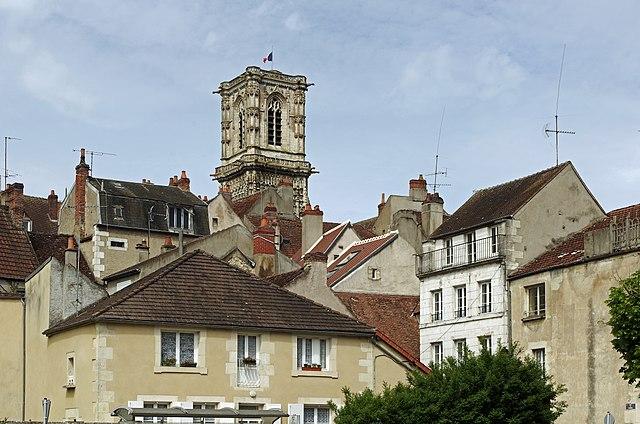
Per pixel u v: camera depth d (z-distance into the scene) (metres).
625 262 54.66
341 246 86.31
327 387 47.56
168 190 82.12
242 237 71.50
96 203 76.81
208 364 45.66
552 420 45.75
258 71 165.62
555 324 58.56
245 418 40.72
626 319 42.75
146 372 44.66
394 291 75.50
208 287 47.56
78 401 45.16
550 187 65.06
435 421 43.88
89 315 45.44
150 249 77.50
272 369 46.75
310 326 47.66
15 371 50.47
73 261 53.25
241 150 167.12
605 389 54.81
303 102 168.25
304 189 165.75
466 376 45.12
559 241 64.50
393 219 85.88
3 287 57.25
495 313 63.03
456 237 67.75
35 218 95.00
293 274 62.16
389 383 48.94
